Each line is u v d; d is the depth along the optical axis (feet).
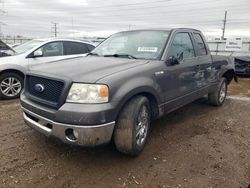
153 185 10.04
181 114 18.95
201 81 17.43
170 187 9.95
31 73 12.00
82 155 12.09
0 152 12.10
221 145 13.78
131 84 11.19
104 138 10.46
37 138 13.70
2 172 10.47
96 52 16.07
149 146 13.28
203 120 17.75
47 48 24.32
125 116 11.10
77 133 10.16
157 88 12.71
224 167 11.53
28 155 11.93
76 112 10.03
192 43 16.88
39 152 12.23
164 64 13.46
